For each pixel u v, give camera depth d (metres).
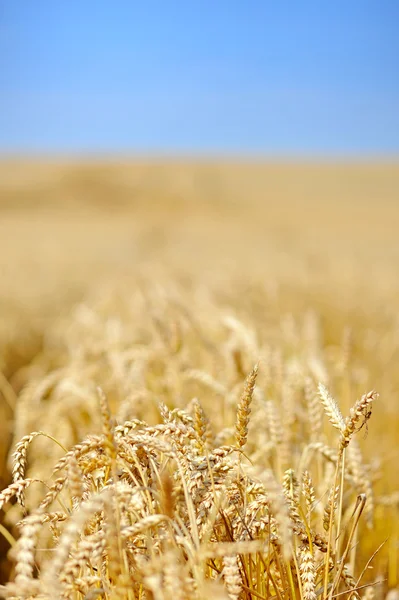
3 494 1.49
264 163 94.88
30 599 1.34
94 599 1.42
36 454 3.44
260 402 2.50
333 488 1.67
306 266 12.82
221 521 1.66
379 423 4.10
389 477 3.37
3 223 40.78
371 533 2.83
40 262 14.58
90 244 22.47
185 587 1.28
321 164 93.19
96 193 73.50
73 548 1.58
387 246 22.98
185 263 13.88
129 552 1.49
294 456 2.75
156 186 78.31
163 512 1.45
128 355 3.57
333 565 1.81
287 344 4.67
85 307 6.26
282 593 1.76
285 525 1.30
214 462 1.66
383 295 9.20
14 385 5.52
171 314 4.56
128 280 10.00
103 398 1.41
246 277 10.85
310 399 2.54
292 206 67.19
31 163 90.00
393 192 74.31
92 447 1.52
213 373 3.71
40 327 8.18
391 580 2.70
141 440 1.54
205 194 74.81
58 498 1.73
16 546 1.34
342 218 55.19
